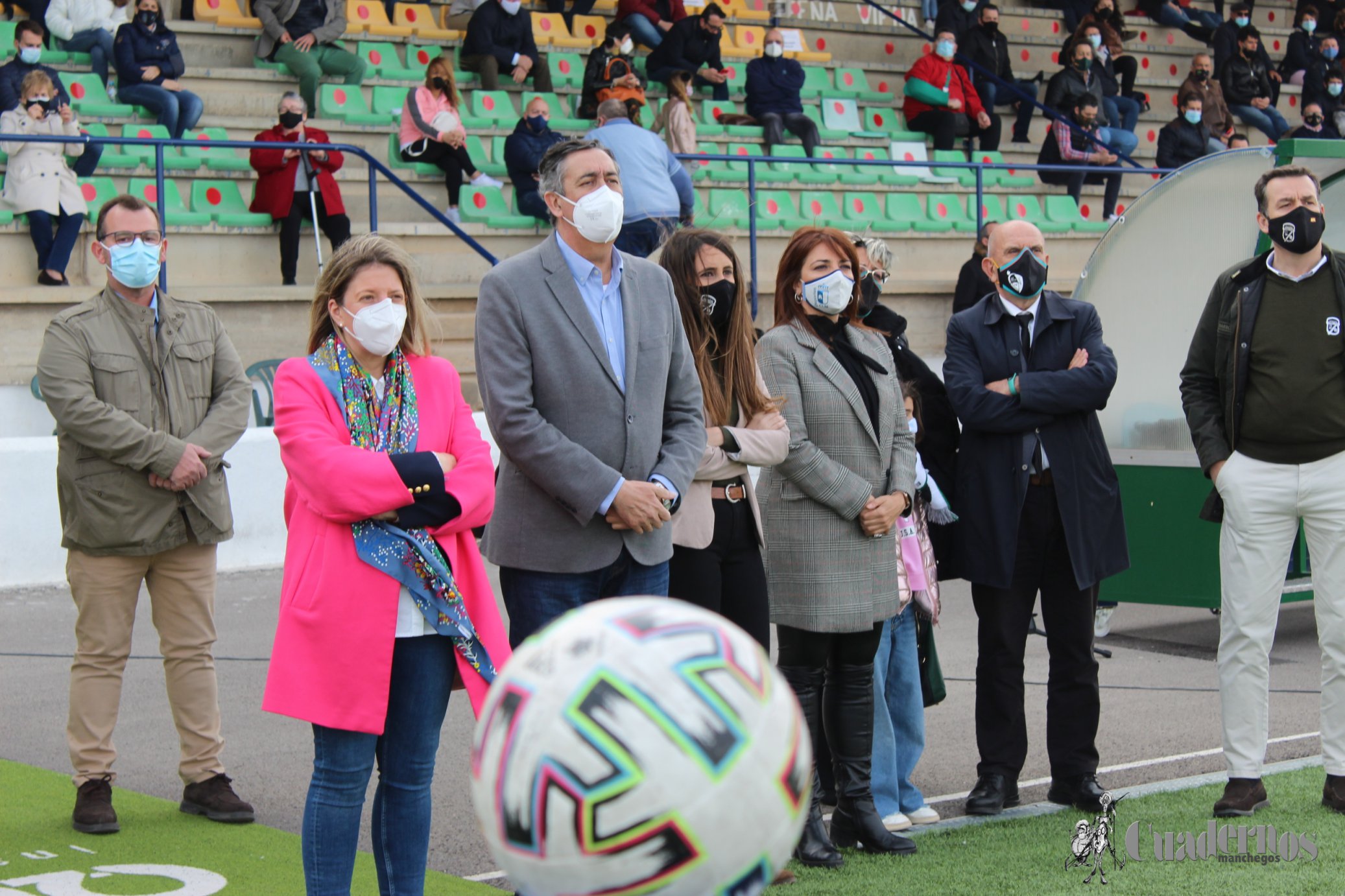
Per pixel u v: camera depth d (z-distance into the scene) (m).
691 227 4.02
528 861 1.00
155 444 4.24
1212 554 6.71
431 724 3.17
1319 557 4.39
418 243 11.73
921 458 4.61
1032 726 5.61
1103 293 7.05
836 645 4.11
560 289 3.45
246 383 4.64
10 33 12.34
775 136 14.52
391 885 3.17
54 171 9.63
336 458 3.02
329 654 3.02
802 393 4.08
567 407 3.42
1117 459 6.97
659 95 15.00
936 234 14.13
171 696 4.45
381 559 3.03
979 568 4.44
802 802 1.04
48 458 8.21
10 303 9.20
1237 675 4.38
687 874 0.99
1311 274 4.36
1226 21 18.55
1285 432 4.33
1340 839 4.08
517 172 12.27
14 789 4.70
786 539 4.04
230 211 11.38
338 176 12.14
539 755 0.99
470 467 3.16
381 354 3.17
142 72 11.83
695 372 3.68
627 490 3.34
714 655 1.01
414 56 14.25
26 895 3.66
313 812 3.06
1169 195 6.81
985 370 4.54
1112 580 7.02
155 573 4.41
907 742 4.43
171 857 4.01
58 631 7.23
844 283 4.11
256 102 12.92
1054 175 15.65
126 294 4.43
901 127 16.53
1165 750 5.22
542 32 15.41
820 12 17.78
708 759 0.98
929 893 3.66
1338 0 19.91
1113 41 16.88
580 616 1.06
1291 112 19.00
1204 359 4.59
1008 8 18.41
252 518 8.91
